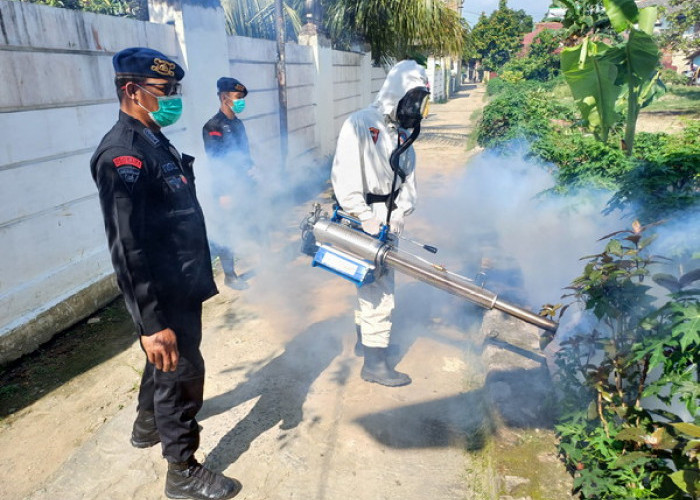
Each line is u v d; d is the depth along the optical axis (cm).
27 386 321
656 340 177
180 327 201
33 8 355
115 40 439
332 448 249
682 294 179
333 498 220
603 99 518
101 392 311
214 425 267
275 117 795
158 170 191
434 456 243
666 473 179
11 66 340
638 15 471
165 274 194
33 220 364
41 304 370
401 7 1216
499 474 211
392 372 299
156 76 190
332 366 319
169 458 213
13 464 254
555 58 3169
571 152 532
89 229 421
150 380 235
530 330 321
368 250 248
